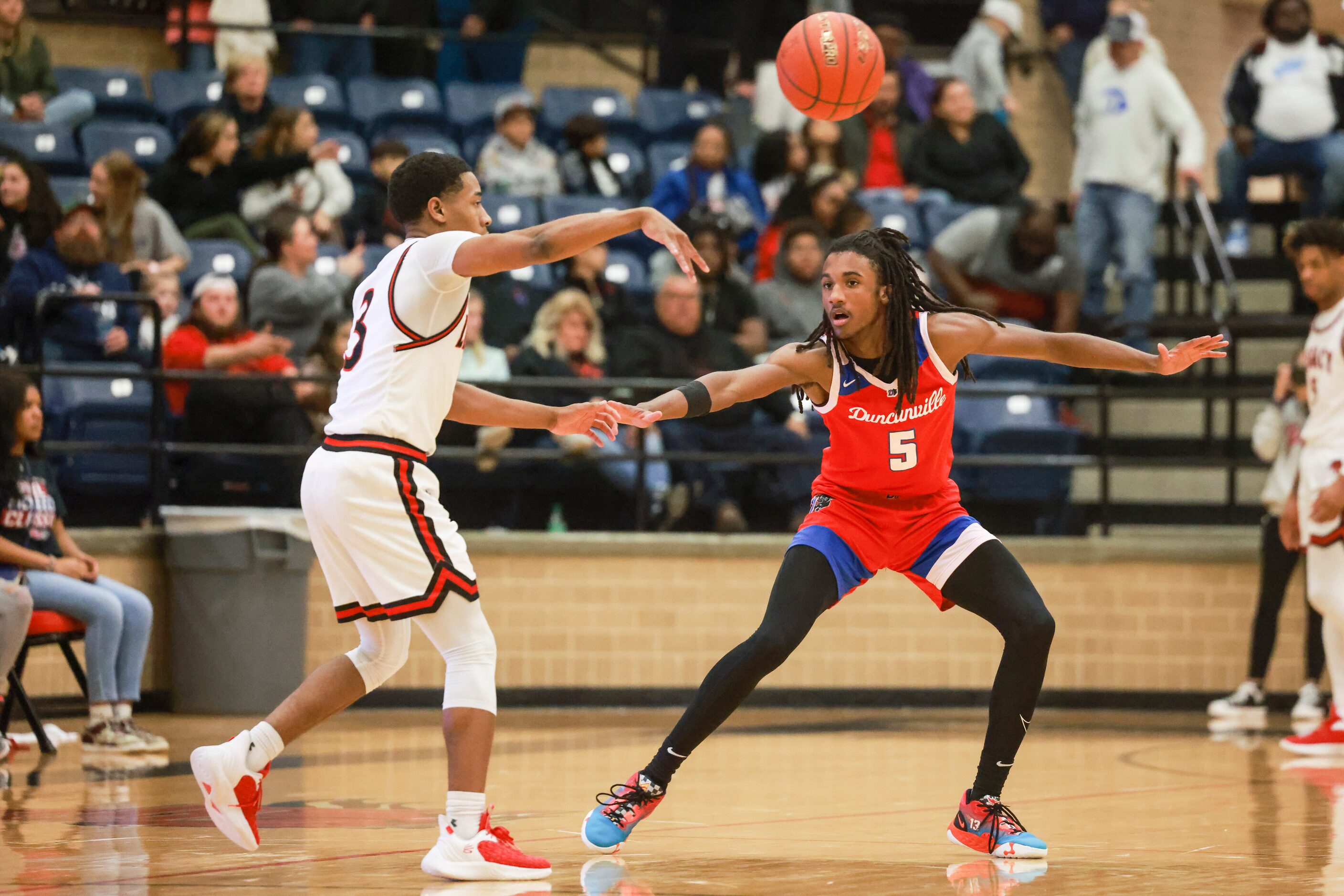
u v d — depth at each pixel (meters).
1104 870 10.52
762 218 31.02
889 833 12.39
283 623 23.69
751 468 26.16
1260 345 31.66
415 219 10.97
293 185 29.44
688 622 25.53
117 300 23.50
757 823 12.92
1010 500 27.00
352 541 10.33
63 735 19.75
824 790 15.34
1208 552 26.31
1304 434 20.41
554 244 9.88
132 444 23.41
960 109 32.28
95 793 14.85
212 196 29.05
